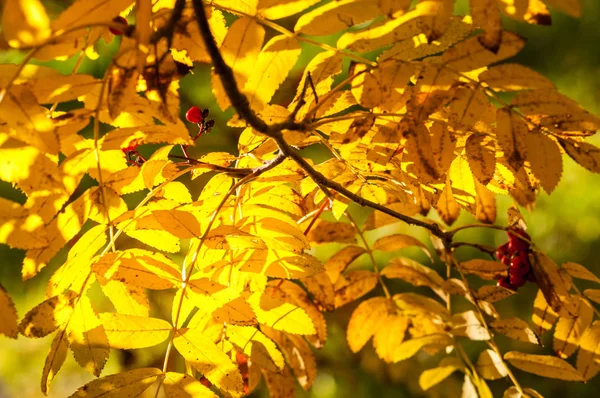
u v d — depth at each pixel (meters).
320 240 0.98
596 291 0.92
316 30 0.78
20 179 0.77
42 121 0.75
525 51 1.94
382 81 0.79
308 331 0.85
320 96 0.82
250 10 0.79
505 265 0.95
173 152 1.62
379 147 0.84
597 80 1.92
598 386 1.87
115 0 0.75
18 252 1.75
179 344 0.81
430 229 0.94
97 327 0.81
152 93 0.77
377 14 0.77
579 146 0.79
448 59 0.78
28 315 0.80
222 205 0.83
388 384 1.77
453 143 0.80
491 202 0.95
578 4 0.75
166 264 0.82
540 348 1.76
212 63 0.77
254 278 0.88
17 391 2.07
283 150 0.81
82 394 0.79
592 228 1.85
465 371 0.98
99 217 0.82
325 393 1.80
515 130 0.79
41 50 0.75
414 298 0.99
